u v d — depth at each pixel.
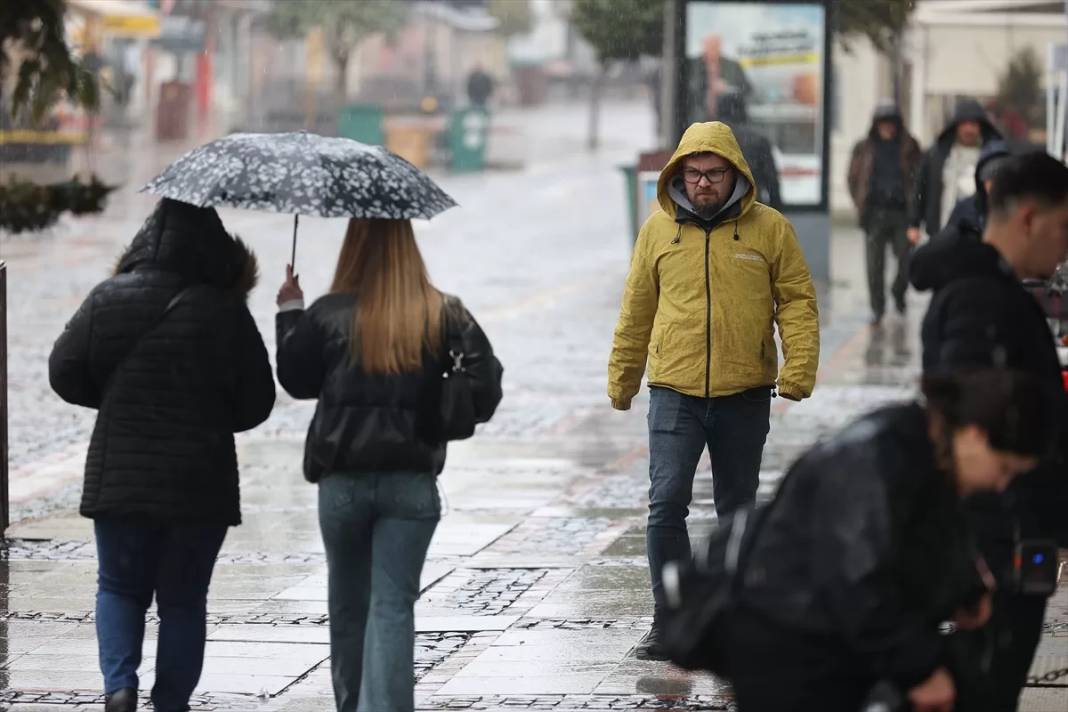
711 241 18.03
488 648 18.88
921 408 10.33
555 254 66.12
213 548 15.52
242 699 17.23
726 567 10.70
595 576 22.11
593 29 66.56
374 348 14.29
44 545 24.16
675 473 18.05
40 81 33.16
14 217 37.16
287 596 21.28
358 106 118.56
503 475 28.88
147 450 15.11
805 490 10.37
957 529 10.57
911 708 10.23
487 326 46.81
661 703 16.83
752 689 10.55
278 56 139.38
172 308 15.22
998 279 12.84
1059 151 41.28
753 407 18.20
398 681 14.45
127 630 15.44
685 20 52.41
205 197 14.77
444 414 14.44
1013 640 12.98
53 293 51.78
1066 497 12.74
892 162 45.78
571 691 17.27
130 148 110.75
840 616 10.07
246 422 15.60
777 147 54.09
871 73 81.31
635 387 18.89
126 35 114.50
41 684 17.75
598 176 110.56
